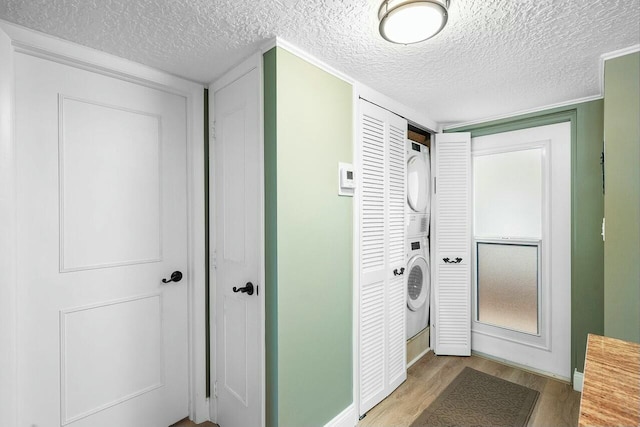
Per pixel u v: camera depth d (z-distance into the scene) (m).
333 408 1.70
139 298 1.69
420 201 2.68
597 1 1.11
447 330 2.73
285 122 1.44
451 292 2.72
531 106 2.32
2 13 1.18
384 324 2.11
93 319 1.53
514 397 2.10
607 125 1.52
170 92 1.81
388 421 1.86
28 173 1.35
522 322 2.51
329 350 1.68
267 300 1.47
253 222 1.56
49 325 1.40
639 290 1.45
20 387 1.33
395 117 2.23
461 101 2.23
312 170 1.58
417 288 2.70
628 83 1.46
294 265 1.49
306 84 1.53
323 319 1.64
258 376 1.50
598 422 0.67
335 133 1.72
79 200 1.49
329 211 1.68
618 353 0.98
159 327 1.77
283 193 1.43
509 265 2.58
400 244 2.32
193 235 1.87
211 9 1.16
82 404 1.49
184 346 1.88
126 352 1.64
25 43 1.28
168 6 1.14
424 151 2.78
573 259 2.23
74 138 1.47
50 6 1.14
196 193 1.87
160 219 1.77
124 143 1.63
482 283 2.72
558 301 2.33
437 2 1.06
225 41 1.41
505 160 2.60
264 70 1.46
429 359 2.67
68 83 1.45
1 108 1.23
